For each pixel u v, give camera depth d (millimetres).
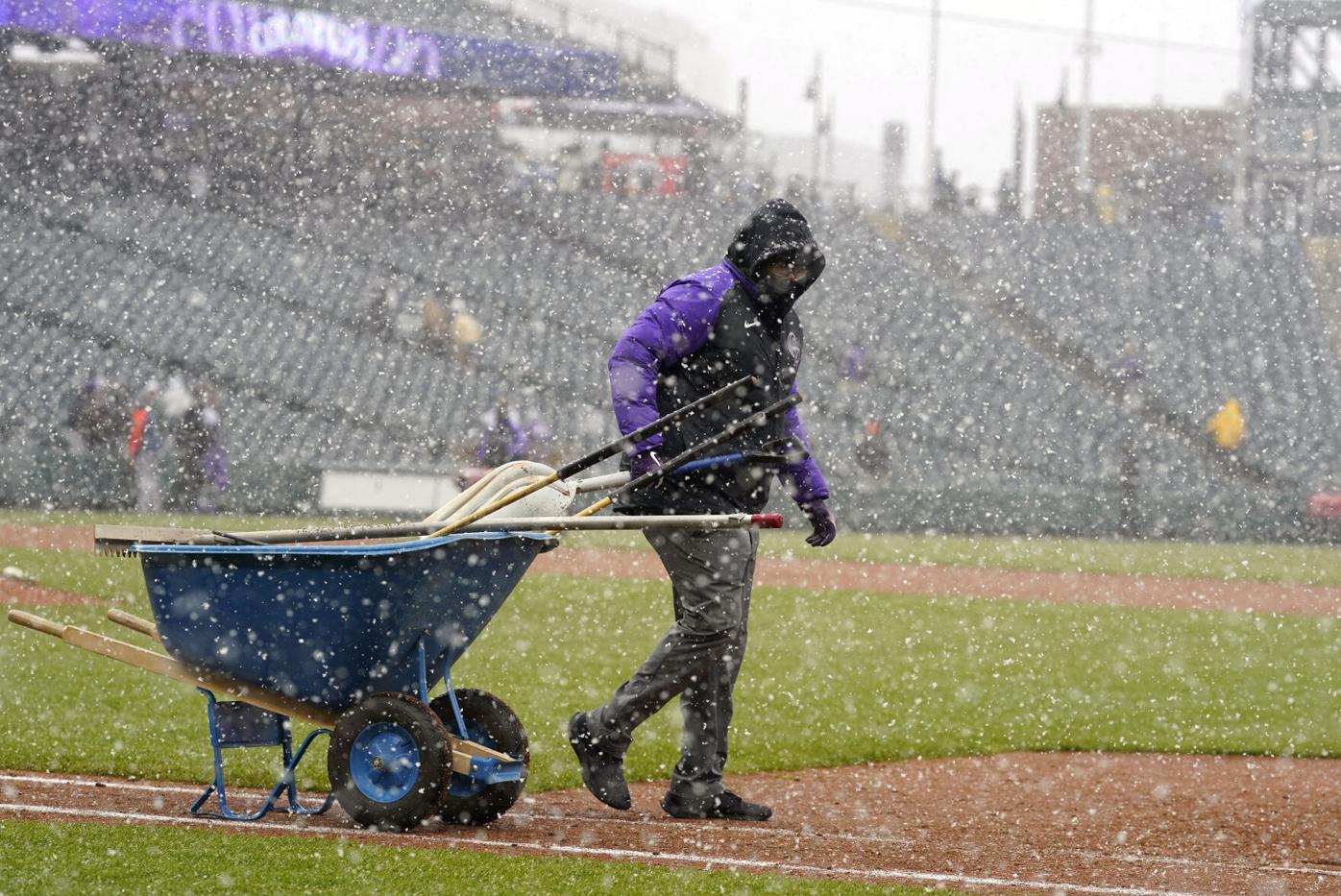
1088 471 49469
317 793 9898
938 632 21547
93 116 57000
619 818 9453
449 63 57938
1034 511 42031
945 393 53438
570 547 33562
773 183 63031
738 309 9273
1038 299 59000
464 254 58375
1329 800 11555
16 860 7137
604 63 59594
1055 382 54219
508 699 14219
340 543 9578
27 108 56438
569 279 57719
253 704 8859
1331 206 62250
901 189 64188
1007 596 26703
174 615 8602
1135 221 64125
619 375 9078
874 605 24562
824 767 12234
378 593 8383
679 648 9375
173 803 9258
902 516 41875
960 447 50562
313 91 57812
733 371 9297
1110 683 17594
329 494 38188
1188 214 64875
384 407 48969
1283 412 52969
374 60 57219
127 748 11078
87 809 8820
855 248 61531
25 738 11242
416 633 8719
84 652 15883
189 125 57500
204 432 38250
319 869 7285
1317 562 36281
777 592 26062
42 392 47406
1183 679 18141
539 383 51375
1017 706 15648
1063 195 67500
